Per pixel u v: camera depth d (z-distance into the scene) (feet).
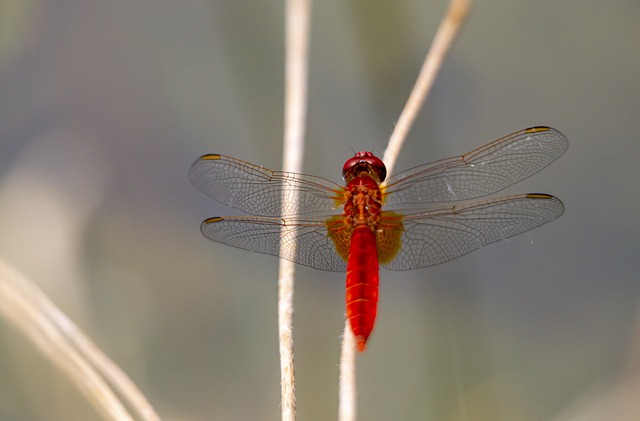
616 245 2.70
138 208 2.71
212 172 2.50
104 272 2.67
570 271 2.69
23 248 2.64
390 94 2.57
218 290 2.68
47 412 2.54
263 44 2.66
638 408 2.56
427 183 2.50
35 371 2.55
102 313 2.64
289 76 2.50
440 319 2.56
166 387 2.63
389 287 2.66
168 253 2.69
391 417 2.61
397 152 2.48
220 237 2.48
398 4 2.56
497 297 2.68
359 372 2.63
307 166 2.69
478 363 2.55
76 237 2.67
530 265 2.69
